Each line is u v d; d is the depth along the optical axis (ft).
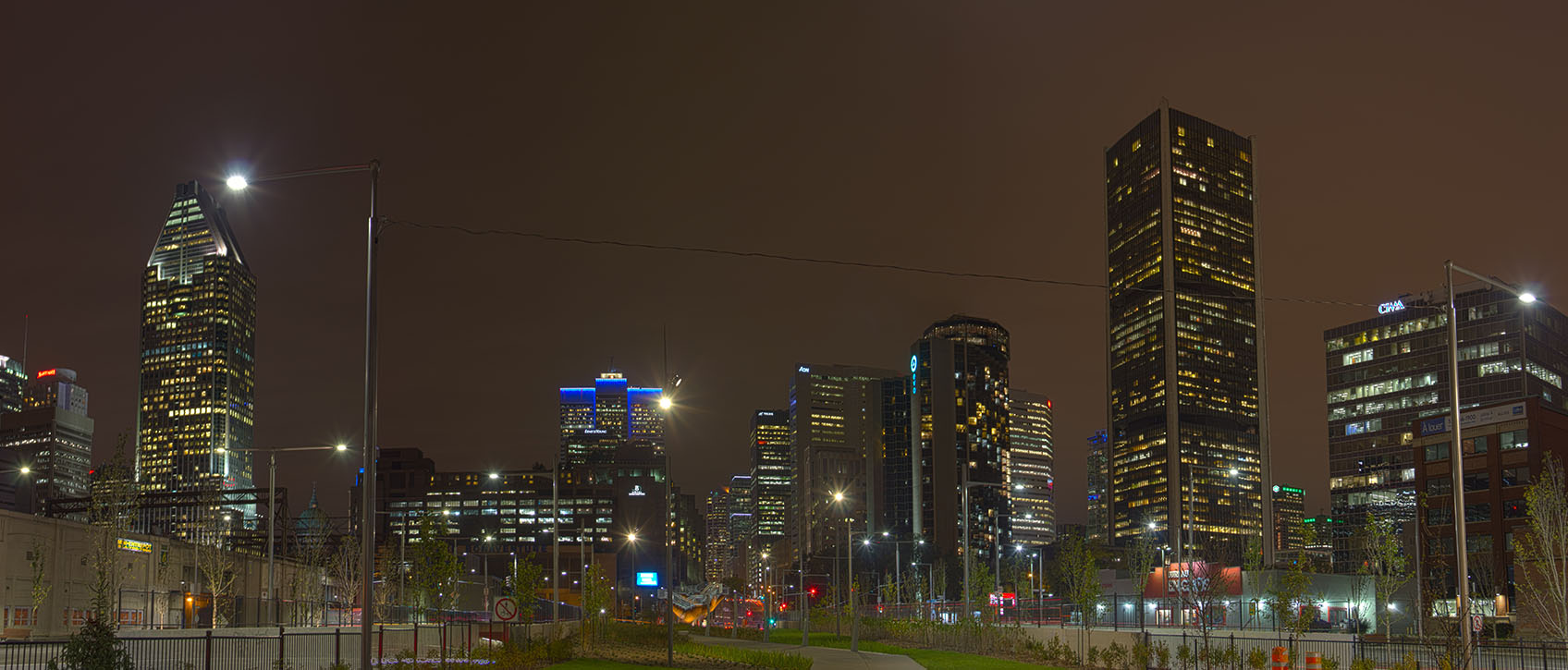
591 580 278.05
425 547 168.14
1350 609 320.09
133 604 244.42
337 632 120.16
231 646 115.55
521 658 146.61
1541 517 206.08
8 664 104.68
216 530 341.62
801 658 167.63
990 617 244.42
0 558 206.39
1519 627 262.88
